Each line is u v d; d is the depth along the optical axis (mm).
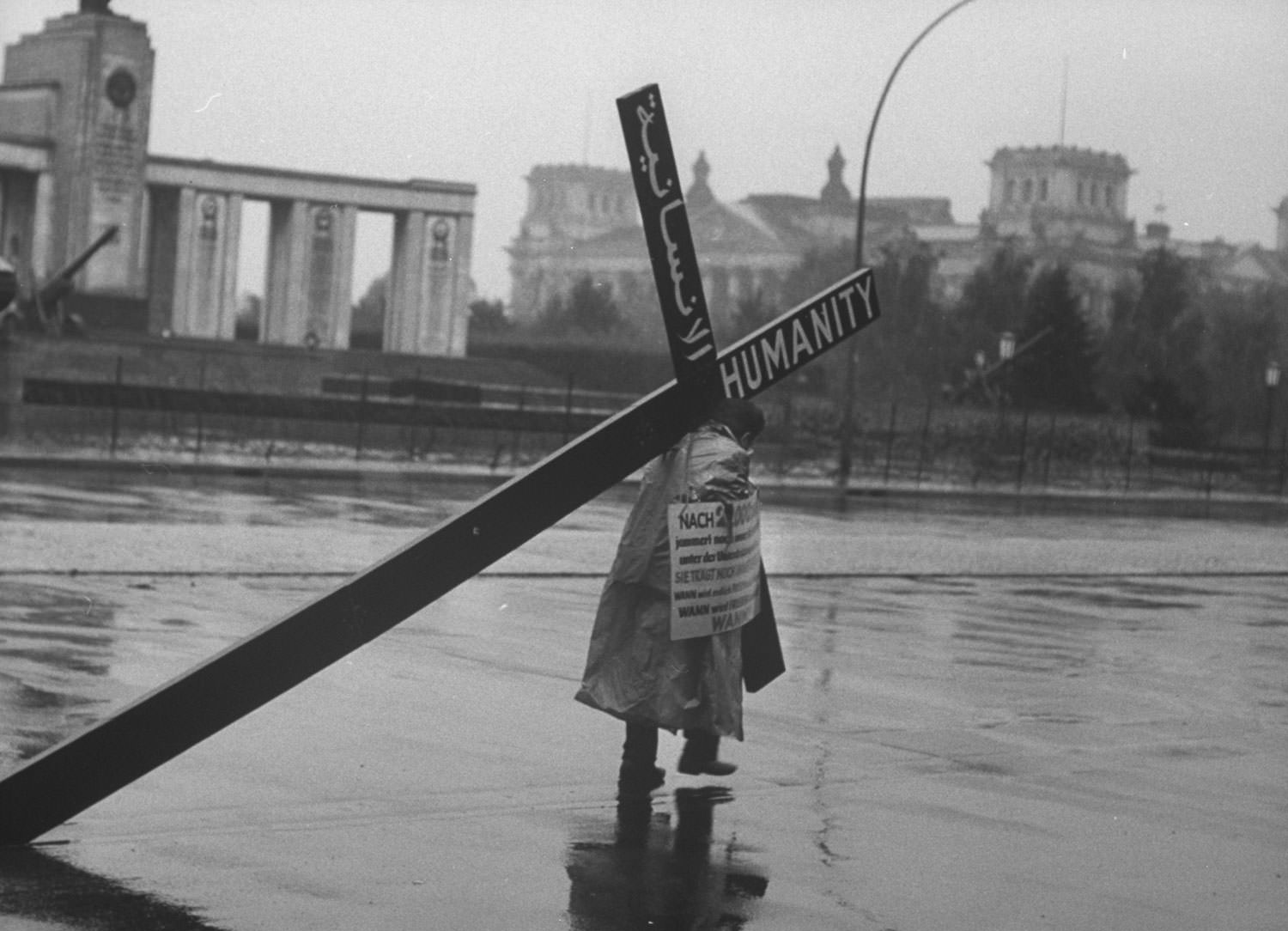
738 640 8797
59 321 68562
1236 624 17828
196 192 96812
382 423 51062
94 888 6777
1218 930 6953
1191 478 67625
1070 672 13711
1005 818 8633
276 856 7316
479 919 6629
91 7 79500
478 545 7848
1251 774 10062
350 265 102438
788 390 78938
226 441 45875
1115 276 171500
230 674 7418
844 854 7797
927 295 106438
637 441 8289
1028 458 63875
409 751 9445
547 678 12016
